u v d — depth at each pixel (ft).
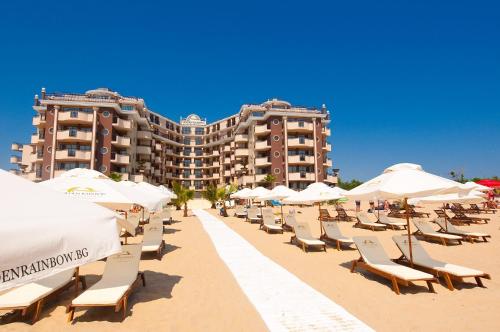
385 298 19.20
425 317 16.20
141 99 151.02
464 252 33.65
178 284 22.56
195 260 30.73
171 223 66.54
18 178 10.21
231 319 16.22
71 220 8.90
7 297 16.07
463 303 18.20
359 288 21.30
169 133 213.87
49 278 19.15
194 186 224.94
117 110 134.31
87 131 123.75
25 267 7.17
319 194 37.68
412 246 25.21
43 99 124.47
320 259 30.99
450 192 19.89
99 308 17.67
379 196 20.81
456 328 14.87
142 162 151.94
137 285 21.47
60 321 15.85
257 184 151.74
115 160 130.11
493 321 15.62
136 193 24.98
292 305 18.15
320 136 149.89
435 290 20.65
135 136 151.12
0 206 8.04
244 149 165.48
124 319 16.19
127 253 21.20
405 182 20.57
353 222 65.41
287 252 34.65
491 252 33.47
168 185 212.23
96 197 19.44
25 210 8.37
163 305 18.26
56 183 20.58
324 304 18.24
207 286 22.04
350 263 29.09
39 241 7.67
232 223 66.95
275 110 148.05
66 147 123.95
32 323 15.58
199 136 230.27
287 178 143.13
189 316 16.65
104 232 9.55
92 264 28.76
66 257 8.10
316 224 64.75
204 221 71.46
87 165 123.24
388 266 22.89
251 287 21.72
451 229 43.47
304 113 150.71
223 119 212.64
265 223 54.24
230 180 194.08
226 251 35.35
